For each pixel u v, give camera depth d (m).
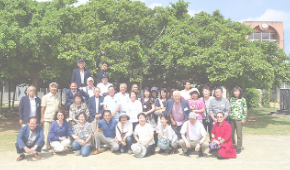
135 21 11.93
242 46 11.16
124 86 7.02
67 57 9.77
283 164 5.22
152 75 14.54
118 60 11.29
